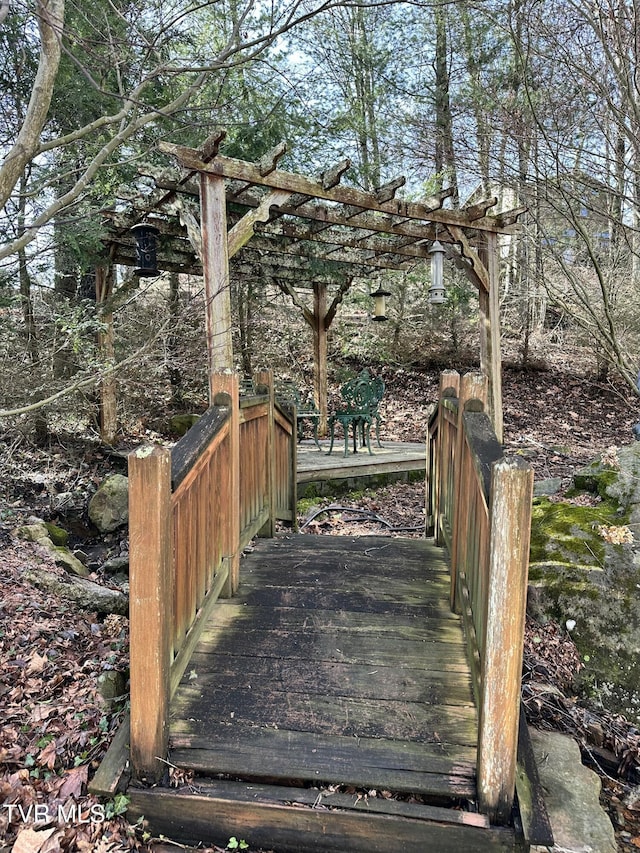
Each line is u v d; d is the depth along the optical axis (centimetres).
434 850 160
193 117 534
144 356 472
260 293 960
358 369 1077
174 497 183
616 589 309
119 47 328
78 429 609
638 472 374
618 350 349
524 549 152
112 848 162
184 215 413
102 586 350
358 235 552
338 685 209
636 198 352
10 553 352
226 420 254
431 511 417
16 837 162
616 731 259
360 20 888
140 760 174
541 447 761
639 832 213
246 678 214
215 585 247
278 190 386
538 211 399
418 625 251
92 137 491
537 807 164
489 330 534
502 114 393
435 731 186
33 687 231
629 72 305
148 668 171
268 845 167
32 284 517
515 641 154
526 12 351
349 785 170
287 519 439
